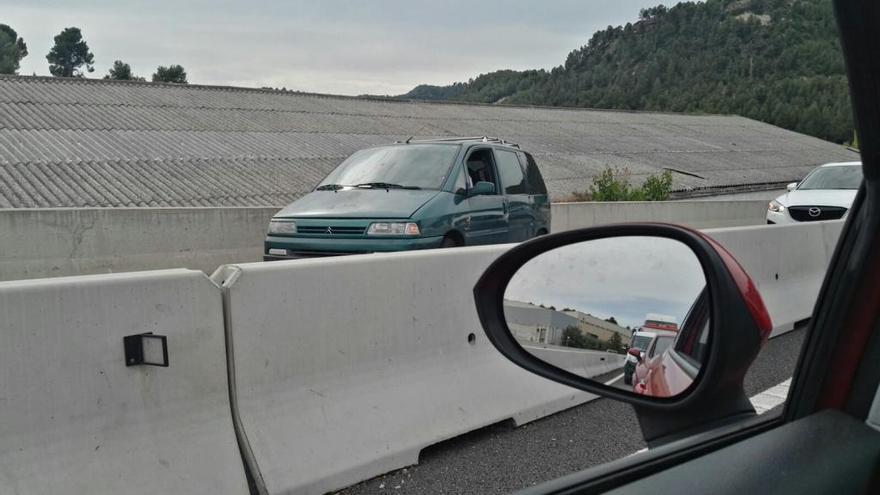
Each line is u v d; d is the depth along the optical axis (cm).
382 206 894
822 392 172
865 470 153
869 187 163
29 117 2491
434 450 489
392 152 1022
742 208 2502
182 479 361
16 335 319
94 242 1134
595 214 1973
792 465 152
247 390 400
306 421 419
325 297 441
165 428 363
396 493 422
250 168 2411
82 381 338
